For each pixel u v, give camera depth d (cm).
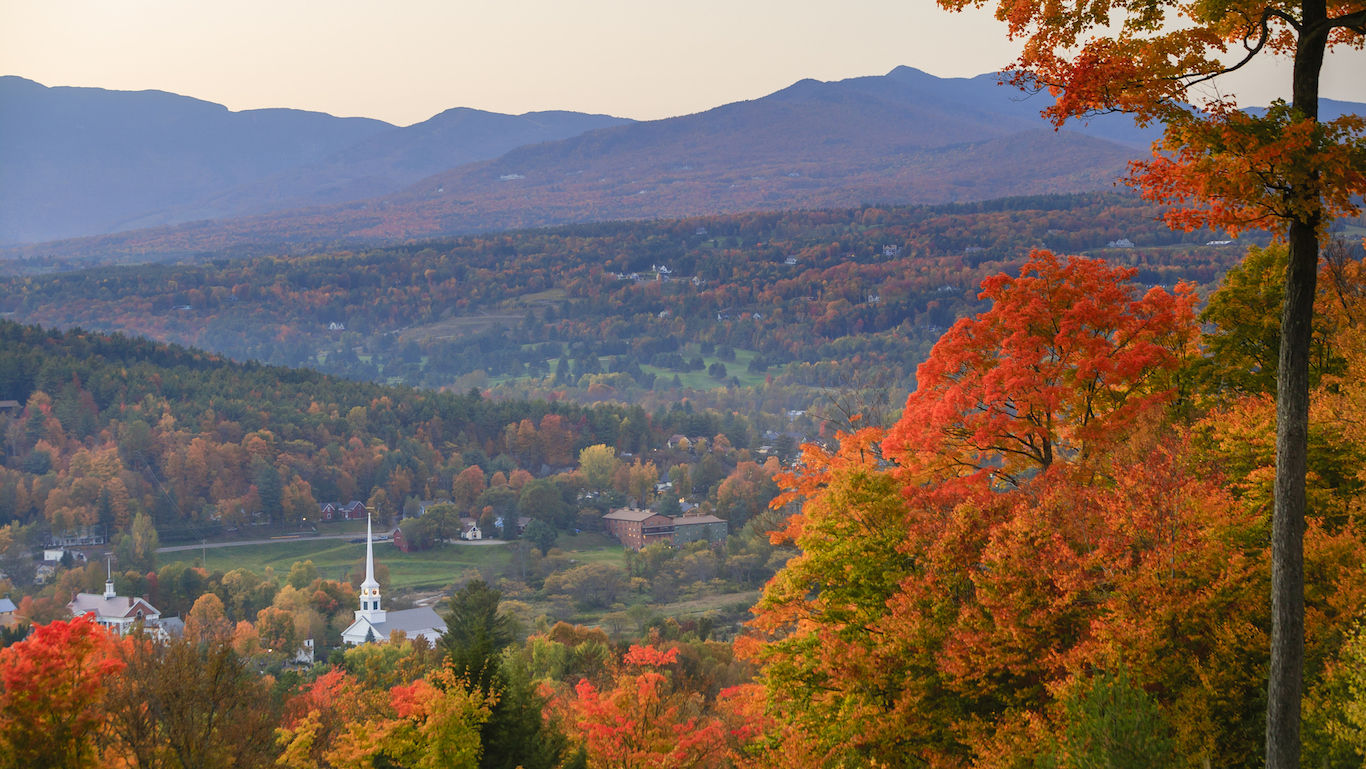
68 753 4022
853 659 3638
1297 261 2167
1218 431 4141
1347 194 2020
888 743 3541
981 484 4241
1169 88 2227
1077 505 3519
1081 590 3209
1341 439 3972
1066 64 2311
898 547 3925
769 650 4184
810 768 3659
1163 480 3334
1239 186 2073
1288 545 2194
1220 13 2214
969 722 3412
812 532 4203
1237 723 3039
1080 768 2569
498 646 10131
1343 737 2673
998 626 3262
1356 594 3083
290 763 4519
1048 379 4491
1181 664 3122
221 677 4559
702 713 7944
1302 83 2180
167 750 4212
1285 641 2191
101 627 4362
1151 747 2530
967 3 2489
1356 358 4500
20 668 3953
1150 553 3188
